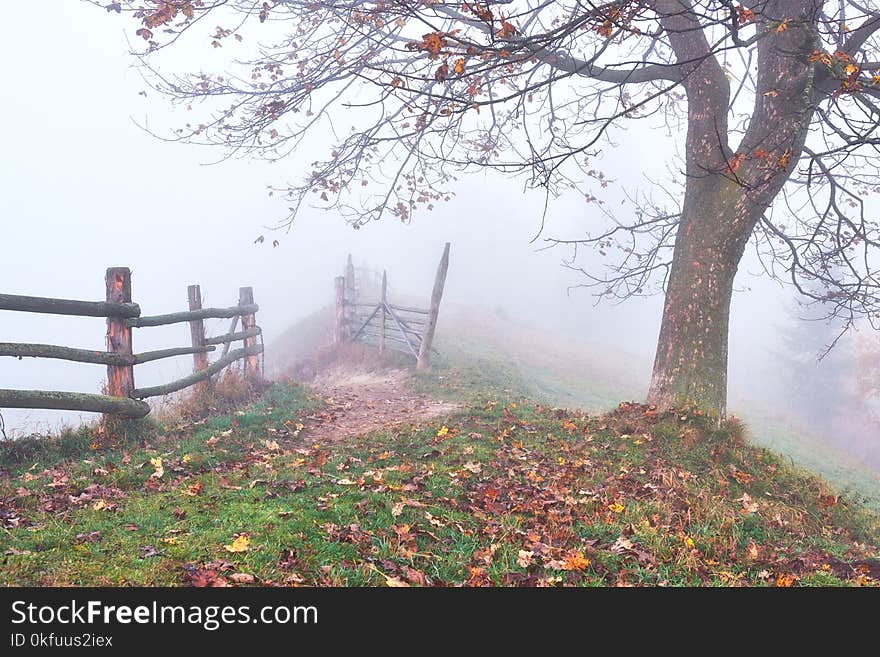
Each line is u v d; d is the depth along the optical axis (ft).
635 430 24.61
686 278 25.91
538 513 16.24
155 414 26.05
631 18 14.25
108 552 12.17
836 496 22.81
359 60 25.16
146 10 21.94
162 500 15.76
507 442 23.38
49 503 15.24
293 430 26.09
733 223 24.90
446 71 14.83
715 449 23.29
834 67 15.83
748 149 24.21
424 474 18.65
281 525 13.84
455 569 12.82
